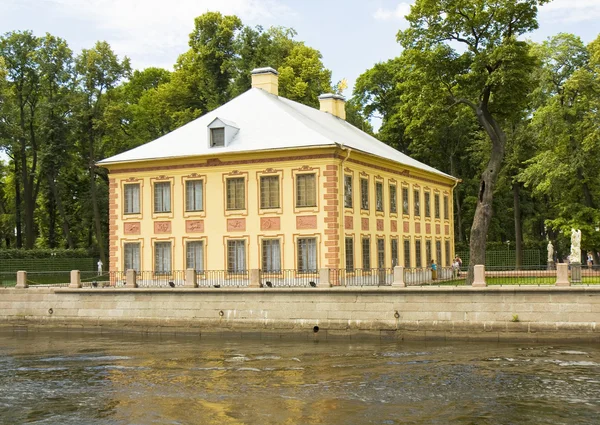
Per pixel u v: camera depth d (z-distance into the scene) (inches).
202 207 1723.7
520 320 1284.4
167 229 1752.0
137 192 1786.4
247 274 1660.9
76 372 1125.7
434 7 1695.4
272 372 1088.8
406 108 1851.6
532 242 2800.2
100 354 1289.4
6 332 1612.9
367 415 839.7
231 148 1700.3
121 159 1779.0
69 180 2935.5
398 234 1996.8
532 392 925.8
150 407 901.8
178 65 2898.6
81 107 2581.2
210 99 2751.0
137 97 3186.5
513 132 2588.6
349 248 1686.8
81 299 1568.7
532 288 1278.3
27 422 849.5
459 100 1758.1
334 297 1382.9
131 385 1023.6
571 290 1261.1
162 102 2792.8
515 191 2657.5
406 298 1343.5
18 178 2854.3
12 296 1622.8
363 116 3061.0
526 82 1690.5
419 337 1331.2
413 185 2145.7
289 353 1248.2
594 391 924.6
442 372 1056.2
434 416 830.5
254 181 1681.8
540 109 2287.2
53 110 2568.9
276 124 1737.2
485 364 1104.2
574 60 2319.1
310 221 1628.9
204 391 975.0
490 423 800.9
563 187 2311.8
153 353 1285.7
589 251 2356.1
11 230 2992.1
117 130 2650.1
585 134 2191.2
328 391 955.3
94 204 2610.7
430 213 2282.2
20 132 2536.9
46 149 2541.8
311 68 2716.5
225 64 2716.5
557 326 1268.5
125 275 1619.1
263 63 2706.7
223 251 1700.3
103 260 2527.1
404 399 905.5
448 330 1317.7
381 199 1902.1
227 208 1702.8
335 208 1614.2
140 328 1510.8
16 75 2625.5
